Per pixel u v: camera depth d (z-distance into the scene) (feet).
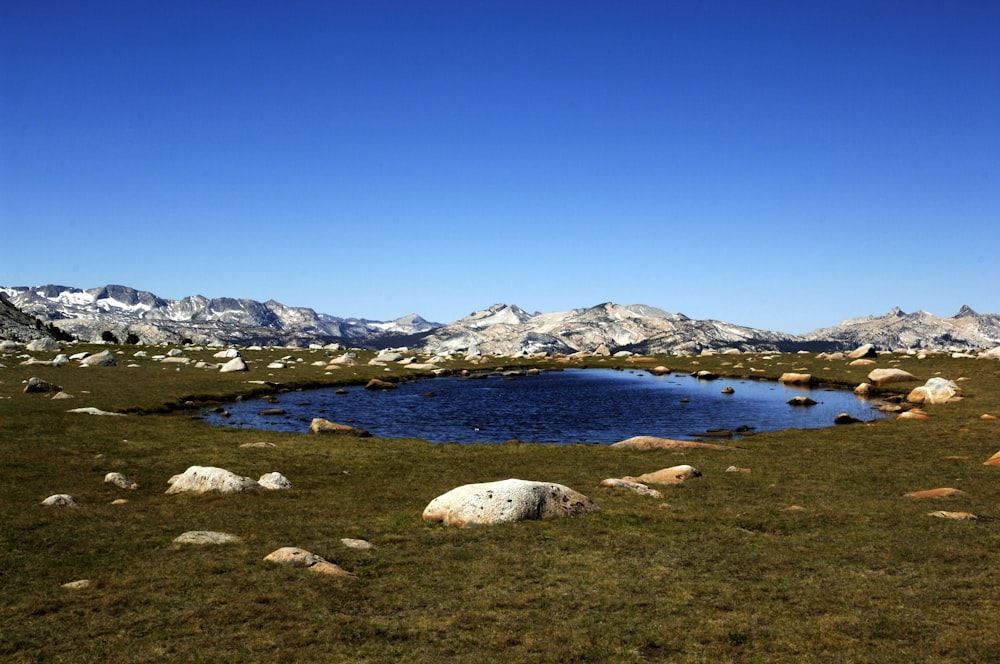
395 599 53.36
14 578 57.21
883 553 65.51
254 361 384.47
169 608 50.93
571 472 117.50
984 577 57.36
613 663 42.16
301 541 69.72
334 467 119.44
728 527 76.18
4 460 110.01
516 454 137.90
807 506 88.38
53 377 251.19
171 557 63.46
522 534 72.84
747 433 181.27
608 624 48.26
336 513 83.15
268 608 51.06
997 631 45.52
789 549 67.46
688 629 47.21
